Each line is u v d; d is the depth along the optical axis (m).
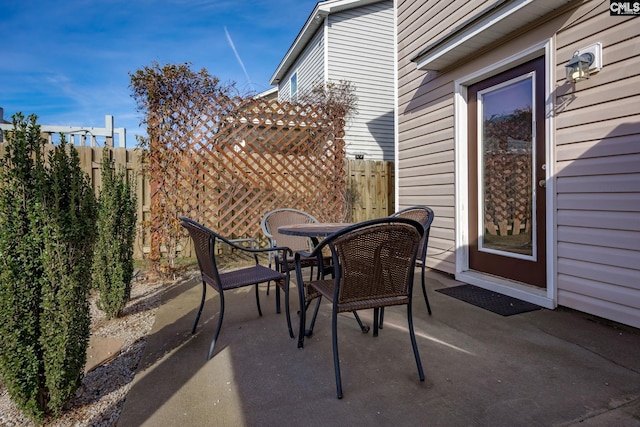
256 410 1.57
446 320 2.58
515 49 3.08
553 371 1.85
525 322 2.52
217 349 2.18
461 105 3.74
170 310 2.93
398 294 1.85
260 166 4.64
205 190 4.39
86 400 1.68
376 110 8.95
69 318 1.50
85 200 1.61
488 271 3.52
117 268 2.69
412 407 1.57
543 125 2.94
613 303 2.42
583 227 2.58
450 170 3.89
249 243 4.73
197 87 4.13
